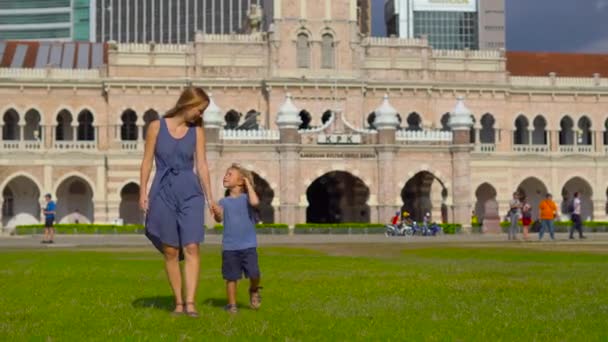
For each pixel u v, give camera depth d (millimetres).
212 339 12922
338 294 19484
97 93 86438
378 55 88688
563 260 32375
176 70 86438
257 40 87125
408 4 189000
